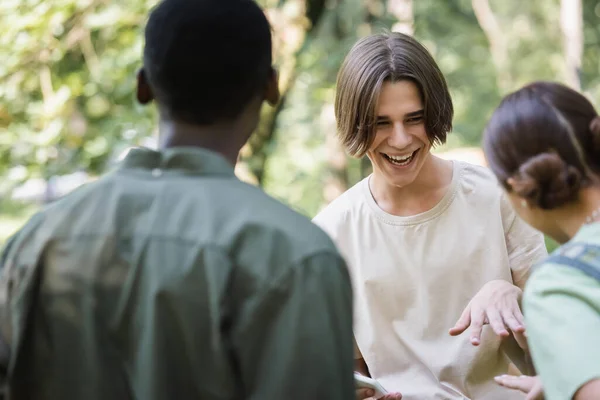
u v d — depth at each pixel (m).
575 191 1.94
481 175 2.98
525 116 1.98
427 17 13.59
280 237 1.76
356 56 2.86
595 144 1.95
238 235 1.76
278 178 9.05
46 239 1.86
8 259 1.90
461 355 2.90
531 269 2.92
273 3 7.62
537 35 15.98
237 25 1.86
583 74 14.07
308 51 7.87
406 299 2.96
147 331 1.77
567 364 1.81
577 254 1.90
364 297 2.99
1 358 1.86
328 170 8.46
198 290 1.75
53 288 1.84
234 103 1.89
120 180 1.89
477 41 15.16
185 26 1.85
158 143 1.95
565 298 1.86
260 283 1.73
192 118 1.89
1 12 6.99
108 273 1.81
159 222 1.81
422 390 2.93
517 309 2.64
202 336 1.75
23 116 7.31
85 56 7.30
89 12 7.21
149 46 1.89
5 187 7.29
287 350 1.71
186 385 1.76
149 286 1.78
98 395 1.81
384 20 8.37
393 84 2.78
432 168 2.97
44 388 1.85
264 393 1.71
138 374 1.79
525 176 1.95
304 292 1.72
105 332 1.81
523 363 2.86
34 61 7.15
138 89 1.98
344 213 3.05
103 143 7.02
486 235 2.92
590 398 1.78
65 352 1.83
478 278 2.93
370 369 3.02
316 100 8.54
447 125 2.87
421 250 2.94
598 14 16.09
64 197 1.94
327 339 1.72
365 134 2.84
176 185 1.85
